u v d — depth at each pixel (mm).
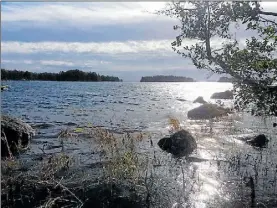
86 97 56219
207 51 7719
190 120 24984
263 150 14664
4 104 38500
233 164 12336
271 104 7625
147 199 9039
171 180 10438
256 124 21969
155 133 18906
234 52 7645
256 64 7391
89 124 20703
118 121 24438
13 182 9383
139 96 63625
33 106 36688
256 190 9750
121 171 10094
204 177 10867
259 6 7129
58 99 49562
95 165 11617
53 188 9305
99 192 9273
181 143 14719
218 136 17844
